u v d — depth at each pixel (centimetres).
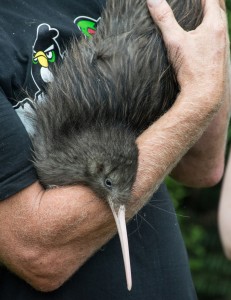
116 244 668
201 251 1458
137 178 617
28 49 636
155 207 697
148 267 685
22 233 596
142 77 663
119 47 669
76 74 661
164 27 656
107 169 636
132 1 684
